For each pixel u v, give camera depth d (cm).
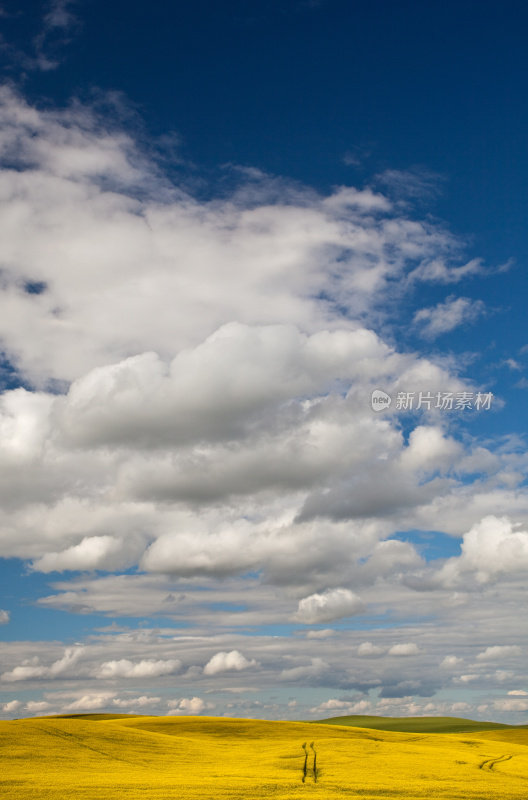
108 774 6094
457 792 5194
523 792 5262
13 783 5328
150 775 6034
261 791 5034
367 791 5184
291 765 6975
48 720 9494
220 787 5194
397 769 6662
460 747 9744
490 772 6625
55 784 5272
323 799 4659
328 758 7469
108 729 9006
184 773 6309
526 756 8694
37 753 7094
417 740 10425
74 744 7794
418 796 5012
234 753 8131
